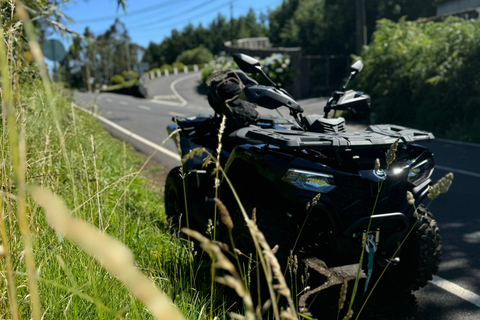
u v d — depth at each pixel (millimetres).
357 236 2717
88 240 326
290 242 2592
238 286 594
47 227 2393
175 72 63844
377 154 2836
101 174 4402
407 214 2822
